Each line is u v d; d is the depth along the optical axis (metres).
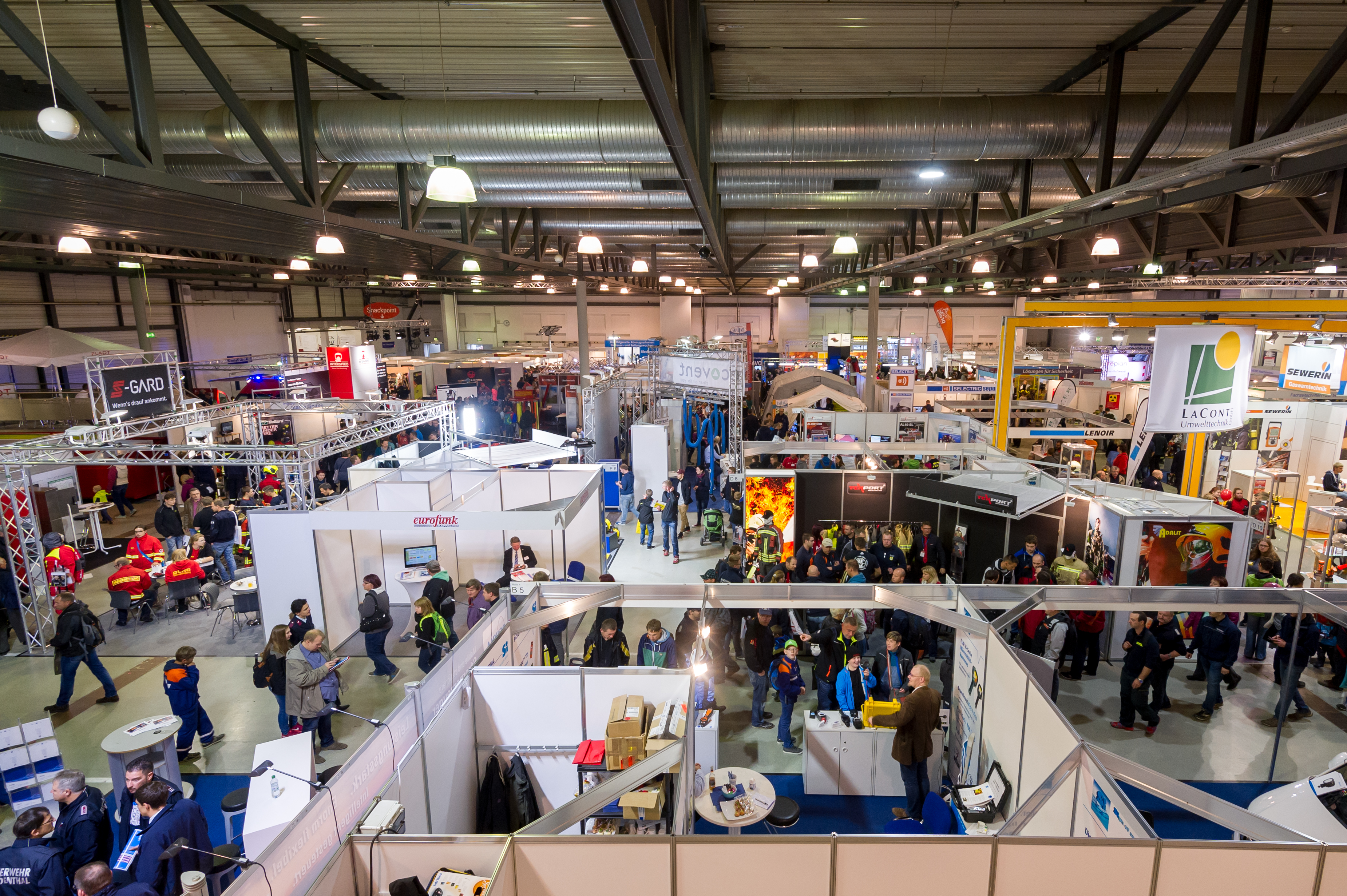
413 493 10.89
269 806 4.71
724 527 13.91
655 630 7.16
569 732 5.90
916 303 40.00
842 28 6.24
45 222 6.77
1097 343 27.23
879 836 3.64
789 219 14.87
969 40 6.55
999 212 14.52
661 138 7.80
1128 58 6.92
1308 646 7.51
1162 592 6.14
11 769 6.02
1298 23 5.95
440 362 26.92
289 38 6.60
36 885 4.59
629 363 28.22
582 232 15.04
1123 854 3.56
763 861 3.70
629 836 3.79
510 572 10.04
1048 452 18.19
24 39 4.16
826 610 8.80
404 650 9.56
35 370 19.75
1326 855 3.47
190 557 11.04
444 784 5.36
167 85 7.91
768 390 26.88
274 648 7.19
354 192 11.53
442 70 7.18
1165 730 7.46
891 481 11.28
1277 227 8.27
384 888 3.96
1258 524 11.31
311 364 24.38
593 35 6.52
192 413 13.75
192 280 25.05
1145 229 11.49
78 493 13.51
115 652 9.50
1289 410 13.97
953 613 5.99
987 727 5.89
